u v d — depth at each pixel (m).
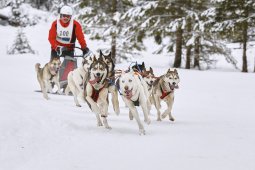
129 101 7.05
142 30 25.59
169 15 25.41
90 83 7.31
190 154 5.52
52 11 42.06
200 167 4.90
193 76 20.47
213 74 21.84
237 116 9.22
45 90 10.84
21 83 14.67
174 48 28.33
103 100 7.39
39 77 11.39
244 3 24.47
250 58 31.12
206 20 25.31
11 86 13.46
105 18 26.80
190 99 12.30
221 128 7.63
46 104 9.52
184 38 26.09
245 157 5.41
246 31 24.77
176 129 7.50
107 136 6.63
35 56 29.41
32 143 5.72
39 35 36.97
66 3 41.34
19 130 6.25
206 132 7.20
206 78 19.72
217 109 10.37
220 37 25.86
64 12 11.55
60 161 4.98
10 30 37.88
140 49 27.27
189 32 25.53
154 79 9.17
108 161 5.07
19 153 5.19
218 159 5.28
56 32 11.77
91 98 7.46
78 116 8.39
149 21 25.00
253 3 24.22
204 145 6.10
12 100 8.82
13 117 6.89
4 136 5.81
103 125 7.57
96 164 4.92
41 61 26.23
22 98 10.00
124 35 26.20
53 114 8.00
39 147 5.57
